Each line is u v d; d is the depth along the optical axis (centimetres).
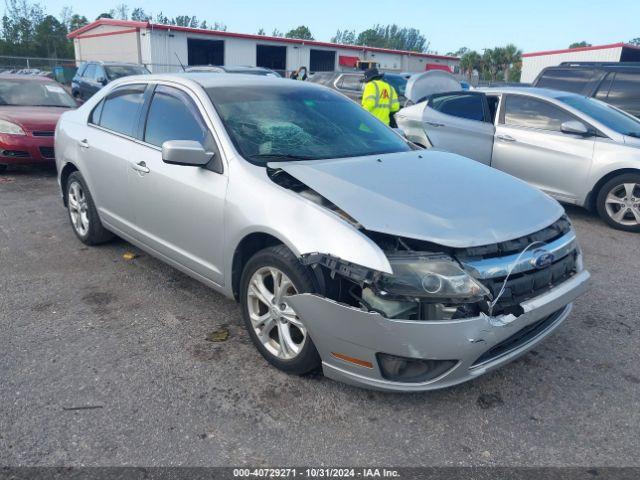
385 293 260
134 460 251
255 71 1544
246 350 346
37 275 455
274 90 418
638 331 385
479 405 298
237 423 278
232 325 379
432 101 789
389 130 439
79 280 447
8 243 530
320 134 387
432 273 261
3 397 292
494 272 270
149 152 404
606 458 261
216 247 348
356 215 280
